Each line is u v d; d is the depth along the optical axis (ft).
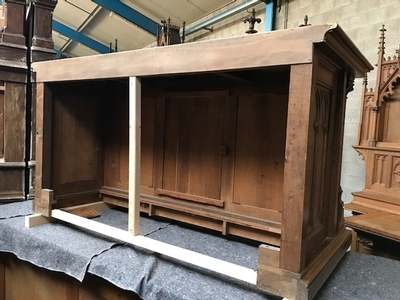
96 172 5.39
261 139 3.90
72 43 20.06
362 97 6.20
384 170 5.85
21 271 4.50
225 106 4.16
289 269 2.58
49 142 4.61
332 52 2.77
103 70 3.73
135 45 16.99
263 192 3.89
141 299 3.22
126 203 5.14
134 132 3.56
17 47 6.01
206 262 3.02
